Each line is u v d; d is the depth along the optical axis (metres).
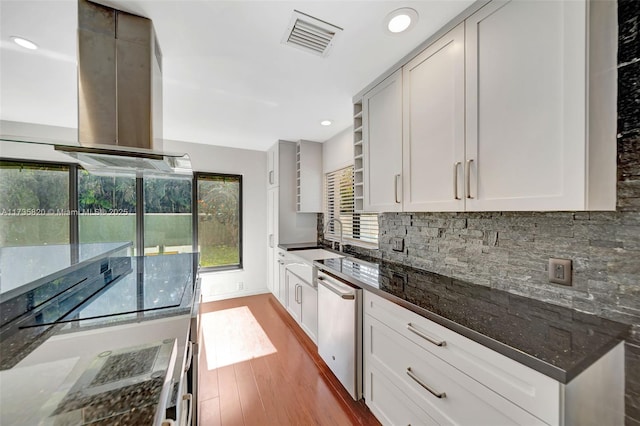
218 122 2.73
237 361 2.20
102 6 1.15
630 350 0.89
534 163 0.95
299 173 3.54
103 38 1.16
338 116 2.55
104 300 1.21
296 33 1.35
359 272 1.83
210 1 1.13
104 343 0.81
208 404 1.71
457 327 0.98
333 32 1.34
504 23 1.04
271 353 2.33
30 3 1.12
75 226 2.84
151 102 1.23
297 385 1.90
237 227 4.01
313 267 2.40
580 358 0.75
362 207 2.09
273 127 2.92
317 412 1.64
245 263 3.97
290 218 3.61
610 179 0.87
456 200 1.24
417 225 1.91
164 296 1.28
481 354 0.91
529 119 0.96
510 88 1.02
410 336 1.23
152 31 1.25
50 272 1.23
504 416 0.83
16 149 2.47
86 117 1.14
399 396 1.31
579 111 0.83
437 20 1.26
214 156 3.77
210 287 3.74
